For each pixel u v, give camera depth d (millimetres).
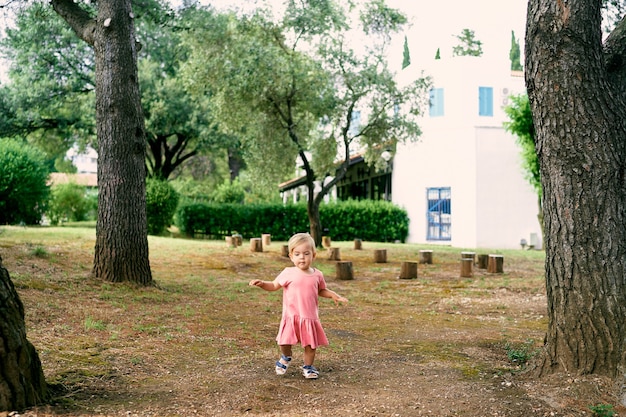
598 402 4012
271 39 20422
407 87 21516
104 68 9586
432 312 9211
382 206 27734
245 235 28281
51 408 3781
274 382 4641
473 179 26078
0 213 24141
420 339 6887
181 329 6855
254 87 19062
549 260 4688
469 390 4418
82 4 12664
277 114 20812
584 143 4488
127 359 5246
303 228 28219
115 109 9602
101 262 9680
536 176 22016
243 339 6543
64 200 31266
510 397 4203
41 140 35094
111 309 7730
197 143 33875
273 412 3883
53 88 28891
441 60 26750
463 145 26281
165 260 15055
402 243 27406
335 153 22938
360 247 22375
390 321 8273
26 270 9859
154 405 3980
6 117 29641
